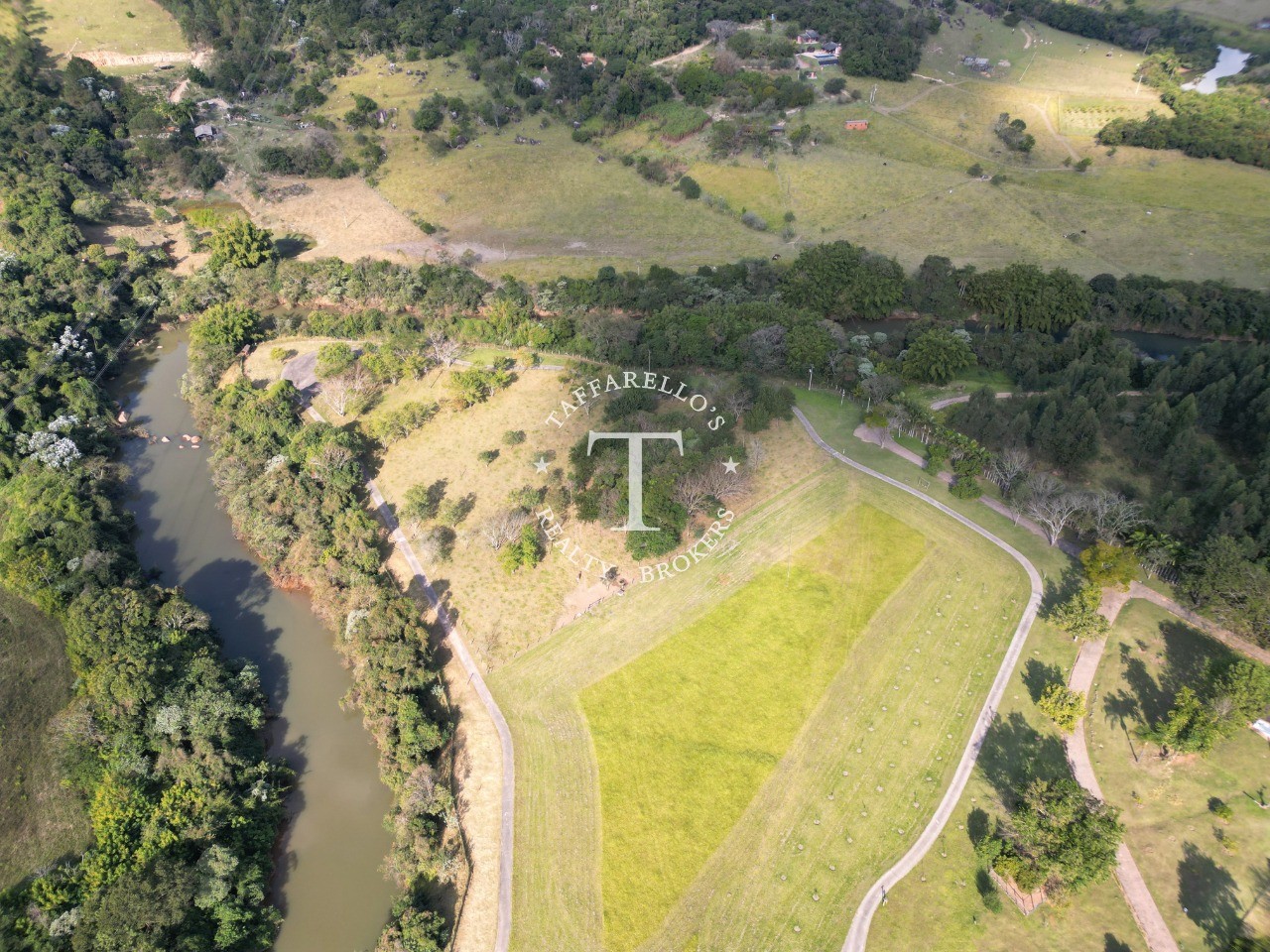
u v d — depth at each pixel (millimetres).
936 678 86938
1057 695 80438
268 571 106938
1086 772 77750
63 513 107562
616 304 155750
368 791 83438
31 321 139750
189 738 82562
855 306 153750
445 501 111875
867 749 80938
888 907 69250
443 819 78312
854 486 111625
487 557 103812
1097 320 149750
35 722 86125
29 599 97938
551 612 96750
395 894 75000
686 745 82312
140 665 84625
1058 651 88688
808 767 79812
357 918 73500
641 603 96875
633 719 85062
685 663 90000
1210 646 88000
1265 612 84000
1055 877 67812
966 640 90688
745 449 117062
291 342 148875
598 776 80375
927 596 95812
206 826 74438
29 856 75062
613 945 68250
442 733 83938
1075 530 102438
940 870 71500
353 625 93188
